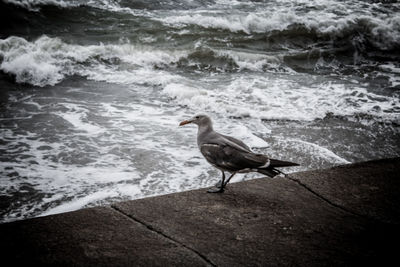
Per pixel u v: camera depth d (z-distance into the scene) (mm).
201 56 12203
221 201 4000
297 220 3695
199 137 4789
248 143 6969
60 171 5984
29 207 5086
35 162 6211
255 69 12016
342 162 6496
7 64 10211
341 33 14898
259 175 6031
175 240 3355
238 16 15133
